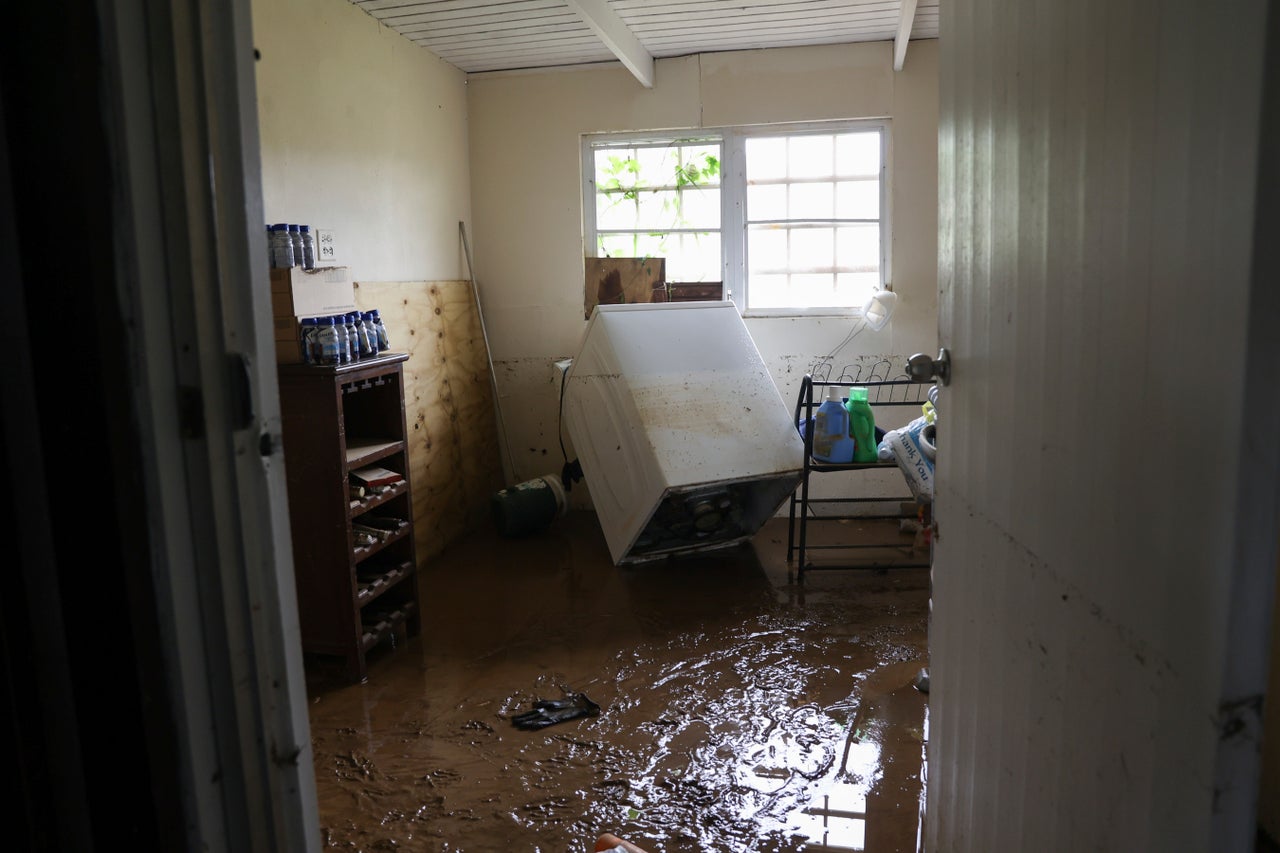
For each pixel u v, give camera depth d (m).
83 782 0.86
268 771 0.94
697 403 4.06
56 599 0.83
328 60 3.77
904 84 4.80
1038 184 1.12
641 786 2.43
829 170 5.00
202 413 0.86
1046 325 1.09
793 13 4.23
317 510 3.05
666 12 4.16
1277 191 0.65
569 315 5.25
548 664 3.25
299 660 0.99
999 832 1.28
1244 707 0.70
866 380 5.03
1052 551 1.07
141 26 0.81
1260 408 0.67
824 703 2.88
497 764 2.57
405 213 4.47
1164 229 0.80
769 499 4.27
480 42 4.56
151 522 0.83
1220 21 0.70
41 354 0.81
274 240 2.98
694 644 3.39
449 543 4.70
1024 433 1.17
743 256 5.12
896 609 3.70
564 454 5.05
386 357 3.28
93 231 0.79
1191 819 0.76
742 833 2.21
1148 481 0.83
